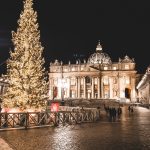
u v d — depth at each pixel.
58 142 16.50
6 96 30.19
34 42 31.11
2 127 22.52
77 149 14.24
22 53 30.50
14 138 17.98
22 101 29.44
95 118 34.91
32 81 30.08
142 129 24.31
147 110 69.75
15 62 30.31
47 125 25.69
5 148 14.23
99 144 15.79
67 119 28.53
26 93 29.72
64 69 172.62
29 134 20.11
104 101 109.50
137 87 164.50
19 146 15.02
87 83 170.38
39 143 16.09
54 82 171.75
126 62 167.50
